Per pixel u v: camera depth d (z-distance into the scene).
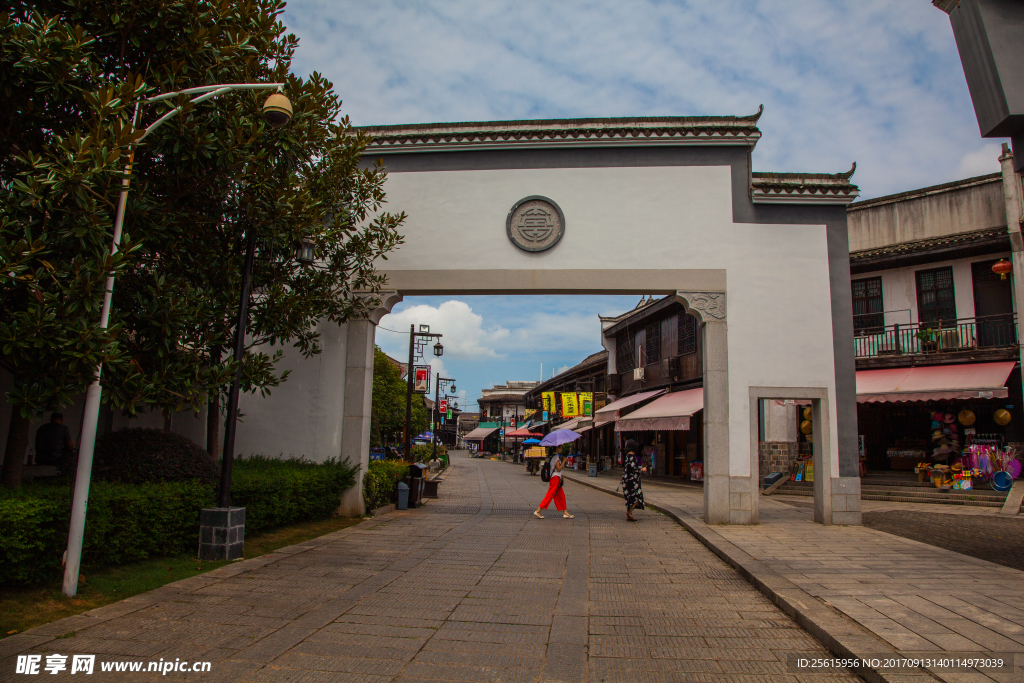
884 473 19.11
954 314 18.66
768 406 20.64
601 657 4.98
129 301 7.79
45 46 6.13
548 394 34.22
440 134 13.24
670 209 13.01
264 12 8.33
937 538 10.51
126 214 7.35
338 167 10.74
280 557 8.57
